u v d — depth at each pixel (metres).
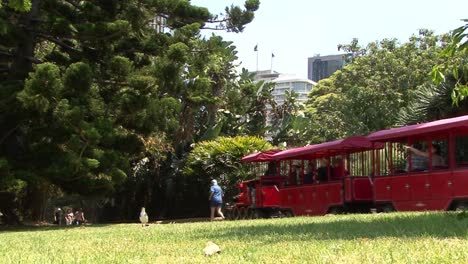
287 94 35.94
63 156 17.17
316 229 7.99
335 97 37.19
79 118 16.94
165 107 20.27
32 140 18.02
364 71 36.50
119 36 19.50
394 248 5.25
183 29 20.97
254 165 26.97
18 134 18.92
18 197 20.09
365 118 31.31
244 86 30.89
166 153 30.31
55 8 20.08
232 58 30.66
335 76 42.72
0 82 19.12
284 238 6.79
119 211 32.75
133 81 19.20
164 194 30.98
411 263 4.36
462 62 9.86
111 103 20.05
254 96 32.50
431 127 14.87
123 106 19.47
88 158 17.44
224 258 5.10
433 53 34.25
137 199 31.97
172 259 5.23
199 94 21.95
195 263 4.88
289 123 33.19
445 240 5.79
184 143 30.91
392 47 37.16
